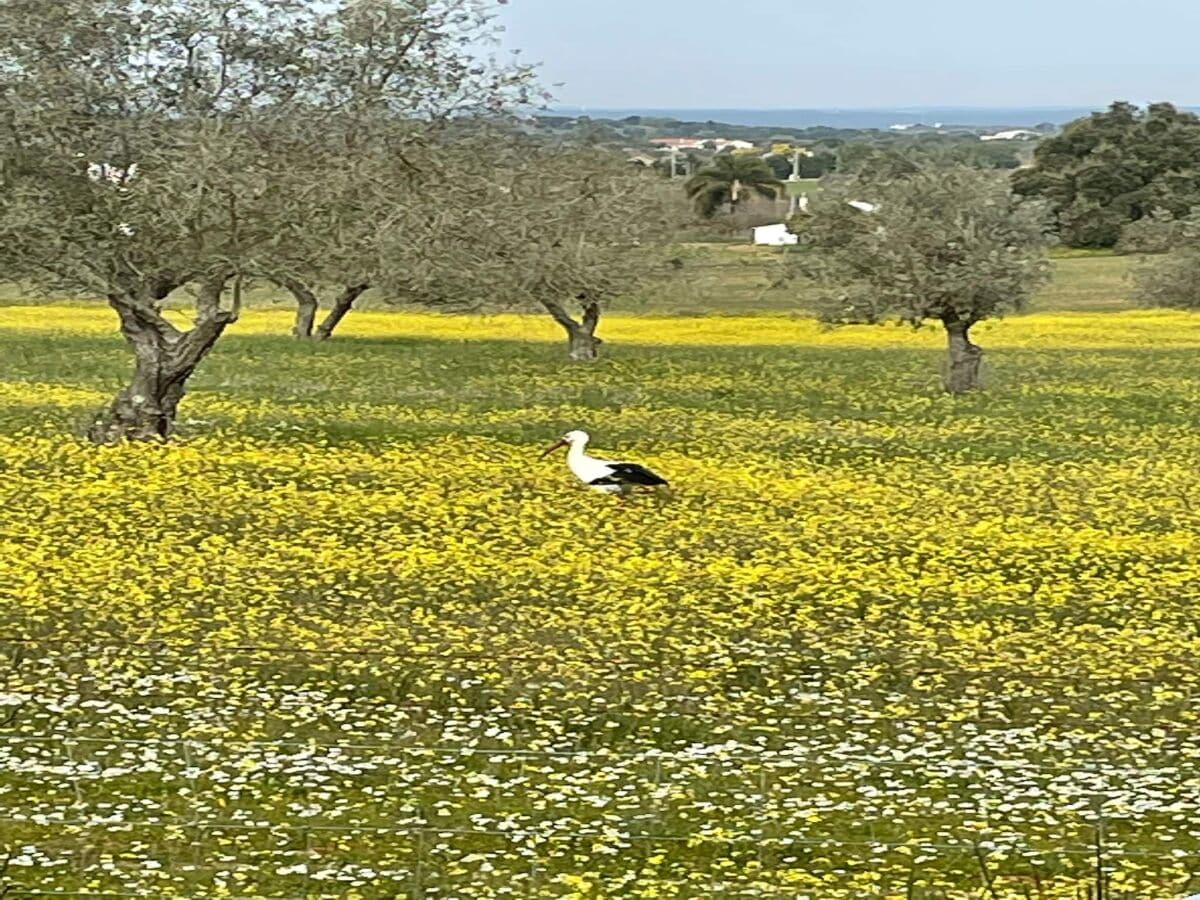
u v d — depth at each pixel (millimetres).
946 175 43688
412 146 30406
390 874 11516
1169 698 15836
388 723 14680
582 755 13906
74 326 58531
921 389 43875
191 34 28312
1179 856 12078
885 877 11695
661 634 17750
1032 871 11867
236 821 12375
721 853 12102
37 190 27141
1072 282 85812
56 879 11312
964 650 17438
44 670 15695
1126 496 26828
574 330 53125
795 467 29062
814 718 15172
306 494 24812
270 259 28234
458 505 24266
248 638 16922
